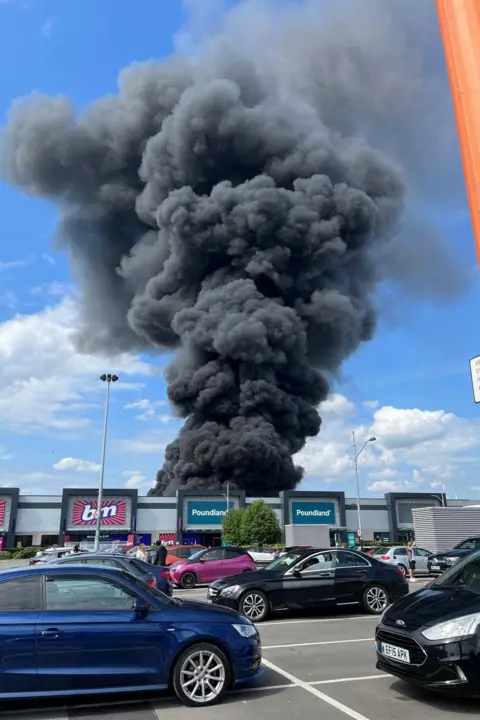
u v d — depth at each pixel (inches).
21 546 1996.8
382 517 2325.3
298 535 1355.8
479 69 124.7
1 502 2011.6
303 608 434.0
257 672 240.2
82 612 220.4
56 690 209.3
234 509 1891.0
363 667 283.6
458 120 131.1
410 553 890.1
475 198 123.8
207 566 759.7
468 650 202.8
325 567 451.8
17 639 210.1
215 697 223.9
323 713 211.5
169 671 222.2
